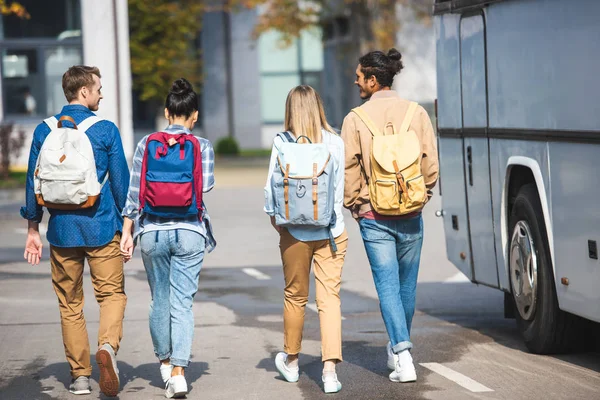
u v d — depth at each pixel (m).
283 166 8.98
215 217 26.92
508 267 11.44
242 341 11.85
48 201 8.89
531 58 10.52
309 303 14.48
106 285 9.18
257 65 62.53
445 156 13.45
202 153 9.12
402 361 9.43
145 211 9.00
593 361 10.41
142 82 51.66
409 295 9.87
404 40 44.56
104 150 9.08
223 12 62.38
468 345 11.36
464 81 12.58
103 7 32.75
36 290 16.03
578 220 9.56
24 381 9.97
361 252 20.70
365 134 9.43
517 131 10.92
